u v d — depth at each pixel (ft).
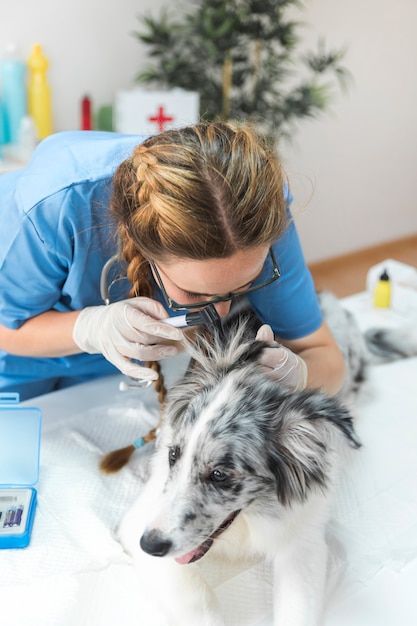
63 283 4.77
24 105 9.40
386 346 6.47
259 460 3.70
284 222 3.59
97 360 5.60
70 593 3.62
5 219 4.46
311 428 3.75
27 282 4.52
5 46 9.27
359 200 14.02
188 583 3.68
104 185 4.25
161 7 10.52
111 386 5.67
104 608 3.63
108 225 4.38
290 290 4.55
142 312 4.09
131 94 9.16
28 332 4.73
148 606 3.64
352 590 3.84
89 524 4.13
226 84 10.09
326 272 13.76
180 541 3.52
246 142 3.41
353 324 6.19
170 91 9.67
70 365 5.51
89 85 10.29
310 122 12.50
